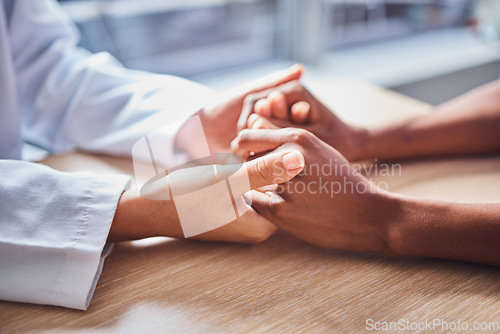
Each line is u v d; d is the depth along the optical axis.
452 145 0.57
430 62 1.21
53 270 0.41
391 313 0.40
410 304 0.41
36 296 0.41
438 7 1.34
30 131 0.63
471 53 1.29
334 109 0.68
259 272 0.44
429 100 1.20
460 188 0.52
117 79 0.59
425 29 1.37
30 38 0.61
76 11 0.86
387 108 0.68
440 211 0.44
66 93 0.60
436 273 0.44
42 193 0.43
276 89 0.53
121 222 0.44
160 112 0.55
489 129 0.56
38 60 0.62
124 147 0.56
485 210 0.44
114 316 0.40
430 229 0.43
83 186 0.44
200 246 0.47
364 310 0.40
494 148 0.57
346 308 0.41
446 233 0.43
